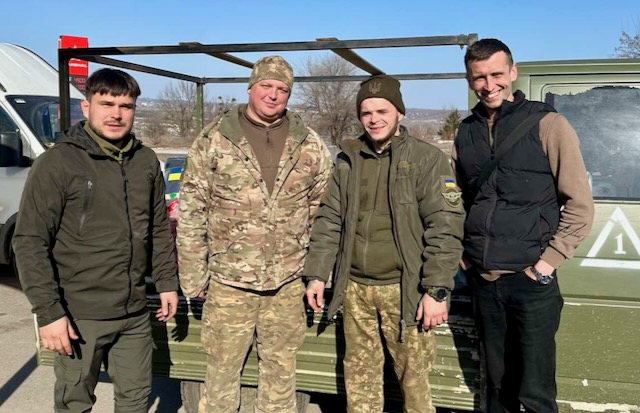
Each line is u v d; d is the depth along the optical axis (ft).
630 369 9.52
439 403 9.93
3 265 26.94
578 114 10.00
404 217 8.97
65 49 11.21
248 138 9.29
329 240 9.63
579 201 8.23
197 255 9.56
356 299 9.54
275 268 9.41
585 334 9.63
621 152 9.82
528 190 8.51
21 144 21.94
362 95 8.87
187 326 10.96
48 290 8.33
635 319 9.45
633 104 9.75
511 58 8.70
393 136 9.03
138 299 9.25
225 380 9.68
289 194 9.39
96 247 8.73
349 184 9.29
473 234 8.94
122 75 8.65
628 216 9.54
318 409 13.16
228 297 9.45
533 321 8.70
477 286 9.12
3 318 19.74
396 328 9.33
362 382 9.78
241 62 15.51
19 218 8.37
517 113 8.56
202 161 9.30
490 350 9.22
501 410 9.51
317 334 10.46
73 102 23.61
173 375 11.12
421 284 8.90
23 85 23.82
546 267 8.46
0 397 13.85
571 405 9.71
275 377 9.86
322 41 9.99
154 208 9.57
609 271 9.55
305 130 9.60
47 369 15.44
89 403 9.27
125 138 9.00
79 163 8.60
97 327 8.87
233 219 9.27
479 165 8.91
